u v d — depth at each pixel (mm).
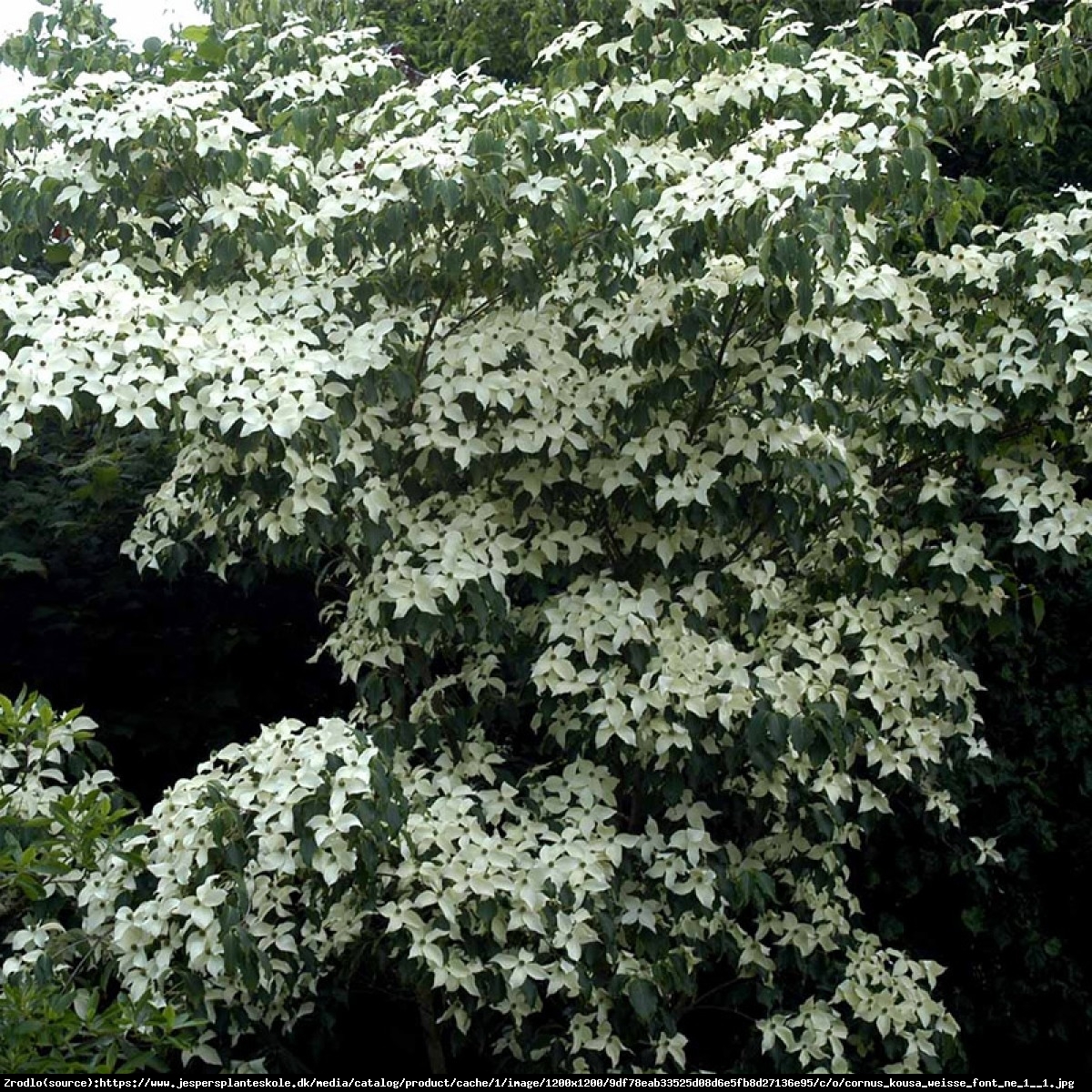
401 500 3336
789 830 3615
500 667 3719
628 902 3236
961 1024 4668
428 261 3225
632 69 3479
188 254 3174
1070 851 4840
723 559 3500
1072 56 3709
